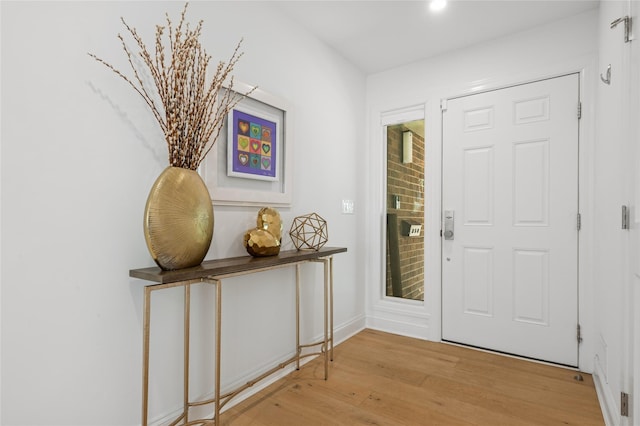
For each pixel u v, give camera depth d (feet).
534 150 7.75
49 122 3.77
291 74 7.32
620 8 4.92
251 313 6.28
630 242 4.24
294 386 6.44
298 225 7.43
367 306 10.18
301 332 7.58
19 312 3.57
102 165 4.22
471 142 8.55
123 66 4.43
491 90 8.29
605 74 5.98
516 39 7.97
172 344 4.97
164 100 4.42
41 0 3.71
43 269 3.73
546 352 7.53
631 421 4.17
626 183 4.41
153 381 4.73
